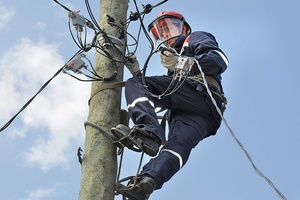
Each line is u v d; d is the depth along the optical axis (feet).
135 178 23.36
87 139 24.54
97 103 25.34
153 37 27.99
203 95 25.73
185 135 25.23
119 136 23.88
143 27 26.20
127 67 27.02
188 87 25.75
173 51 25.62
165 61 25.64
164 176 23.82
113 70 26.32
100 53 26.45
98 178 23.41
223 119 23.36
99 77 25.93
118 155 24.53
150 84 25.73
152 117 24.35
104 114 24.97
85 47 26.58
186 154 24.89
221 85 26.84
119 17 28.17
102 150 24.02
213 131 26.40
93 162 23.76
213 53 25.91
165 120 27.04
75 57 26.16
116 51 26.89
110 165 23.81
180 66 25.31
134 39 27.66
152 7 28.27
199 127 25.70
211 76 26.40
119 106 25.62
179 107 25.84
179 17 27.91
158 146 23.95
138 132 23.73
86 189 23.22
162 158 24.20
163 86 25.79
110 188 23.38
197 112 25.88
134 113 24.54
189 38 26.99
